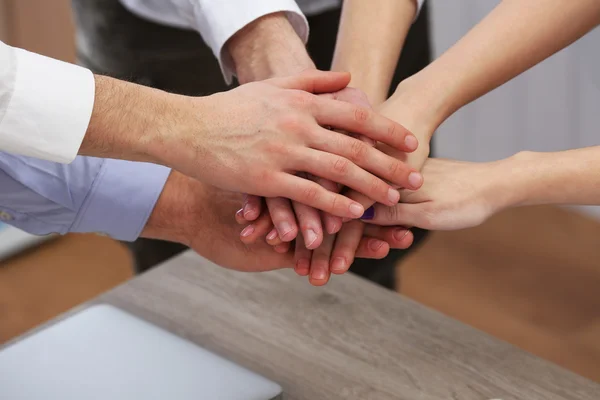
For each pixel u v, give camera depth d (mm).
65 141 963
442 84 1108
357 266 1480
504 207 1057
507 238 2123
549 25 1109
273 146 1005
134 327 1055
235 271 1163
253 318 1100
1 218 1122
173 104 998
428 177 1072
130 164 1108
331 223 1025
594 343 1770
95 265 2074
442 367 1036
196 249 1132
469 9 1989
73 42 1941
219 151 1003
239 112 1010
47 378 1002
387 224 1071
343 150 1014
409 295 1943
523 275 1991
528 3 1115
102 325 1058
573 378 1021
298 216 1028
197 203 1116
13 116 944
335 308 1108
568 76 1952
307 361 1047
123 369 1010
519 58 1114
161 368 1010
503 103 2088
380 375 1029
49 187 1090
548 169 1047
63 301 1943
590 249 2061
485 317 1861
